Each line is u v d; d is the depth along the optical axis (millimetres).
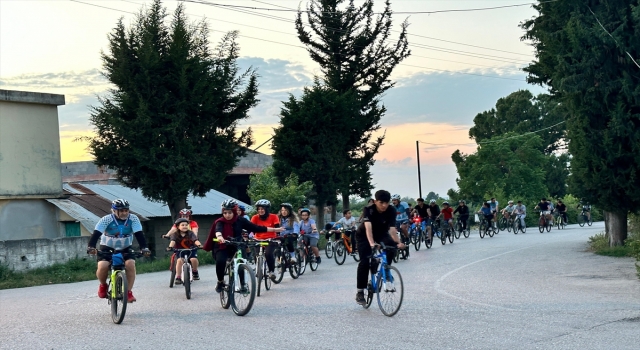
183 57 26969
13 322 10742
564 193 75062
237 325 9539
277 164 34500
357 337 8406
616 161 20219
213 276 18766
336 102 34875
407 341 8078
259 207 14688
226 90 28625
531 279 15039
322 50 39656
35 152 26797
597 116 20625
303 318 10023
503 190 62312
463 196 66812
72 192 31000
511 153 64312
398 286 9961
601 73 19875
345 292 13281
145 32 26797
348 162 37531
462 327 8930
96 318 10703
